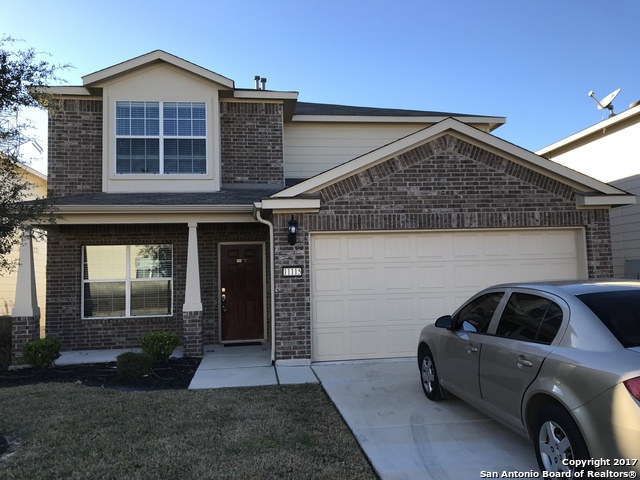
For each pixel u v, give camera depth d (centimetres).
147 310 1102
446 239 898
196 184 1108
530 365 383
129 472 404
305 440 477
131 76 1110
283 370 800
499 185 898
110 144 1091
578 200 909
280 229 853
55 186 1094
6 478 396
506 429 507
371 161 862
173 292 1100
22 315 905
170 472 402
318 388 682
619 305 371
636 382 298
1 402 609
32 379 789
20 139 540
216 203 944
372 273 880
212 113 1127
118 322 1077
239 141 1169
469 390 493
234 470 404
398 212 874
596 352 336
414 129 1304
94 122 1123
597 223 915
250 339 1135
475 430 506
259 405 597
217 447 456
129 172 1097
